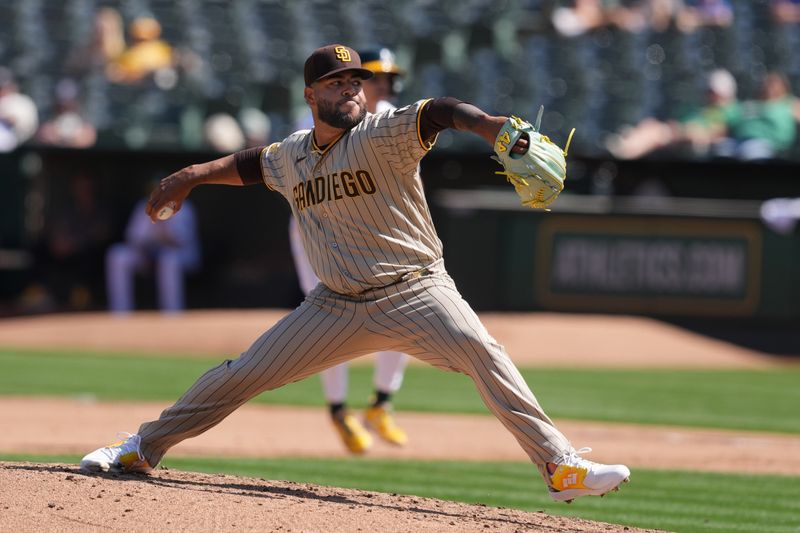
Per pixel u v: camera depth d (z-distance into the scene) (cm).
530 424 1389
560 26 6975
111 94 6381
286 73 6575
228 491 1431
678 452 2684
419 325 1410
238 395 1489
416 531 1252
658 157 5928
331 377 2403
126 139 6009
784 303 5359
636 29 6975
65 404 3266
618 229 5353
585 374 4475
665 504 1920
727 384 4306
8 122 6084
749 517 1802
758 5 7175
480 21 7044
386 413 2545
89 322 5316
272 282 6088
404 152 1362
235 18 6931
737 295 5362
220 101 6353
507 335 5000
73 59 6712
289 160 1473
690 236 5350
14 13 6981
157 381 3906
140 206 5694
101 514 1254
